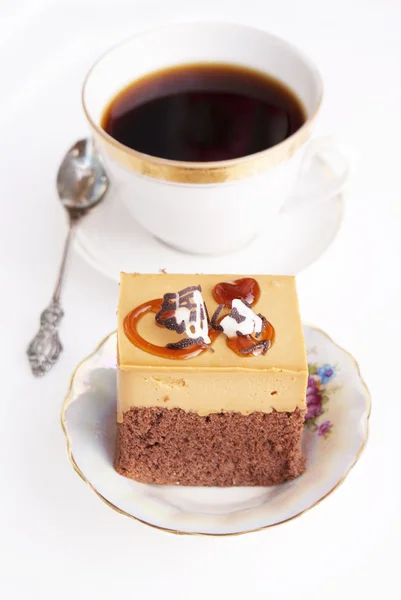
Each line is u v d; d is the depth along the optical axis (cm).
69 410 37
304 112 43
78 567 35
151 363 35
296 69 43
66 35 55
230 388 36
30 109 51
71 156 46
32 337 42
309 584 35
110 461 37
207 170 38
